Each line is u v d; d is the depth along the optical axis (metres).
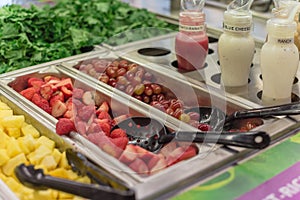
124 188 1.04
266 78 1.52
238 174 1.12
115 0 2.66
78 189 1.00
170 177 1.08
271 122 1.33
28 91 1.67
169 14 2.58
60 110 1.55
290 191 1.07
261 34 2.05
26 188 1.12
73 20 2.36
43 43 2.13
